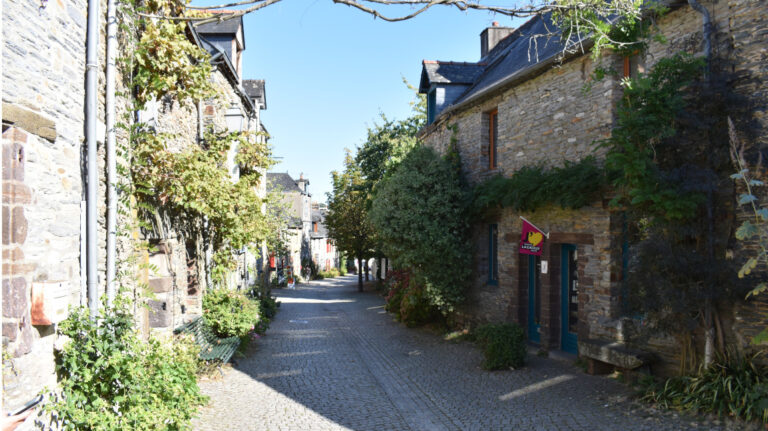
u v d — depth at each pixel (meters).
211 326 10.03
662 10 6.41
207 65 6.78
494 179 10.67
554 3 5.46
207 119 11.42
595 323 8.19
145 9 6.20
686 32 6.64
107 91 5.45
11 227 3.68
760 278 5.45
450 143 12.98
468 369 8.70
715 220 5.87
